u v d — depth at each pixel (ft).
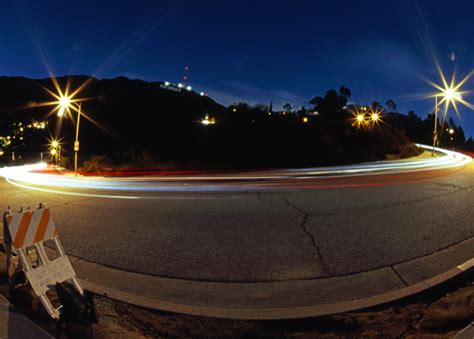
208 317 10.05
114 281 12.97
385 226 19.85
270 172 68.18
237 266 14.28
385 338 8.77
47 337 8.70
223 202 29.07
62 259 11.19
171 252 16.14
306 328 9.48
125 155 96.68
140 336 9.04
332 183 42.06
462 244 16.40
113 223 21.91
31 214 10.64
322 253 15.56
